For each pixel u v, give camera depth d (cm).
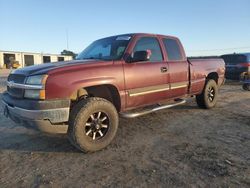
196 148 437
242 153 413
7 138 504
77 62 441
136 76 488
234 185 312
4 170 367
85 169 365
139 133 525
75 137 402
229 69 1429
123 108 479
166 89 562
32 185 323
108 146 452
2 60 4497
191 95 670
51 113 380
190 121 615
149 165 373
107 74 442
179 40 629
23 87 400
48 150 439
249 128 553
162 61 557
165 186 313
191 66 639
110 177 340
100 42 570
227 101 892
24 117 394
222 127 563
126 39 515
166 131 537
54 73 389
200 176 336
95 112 420
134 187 313
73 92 398
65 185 322
